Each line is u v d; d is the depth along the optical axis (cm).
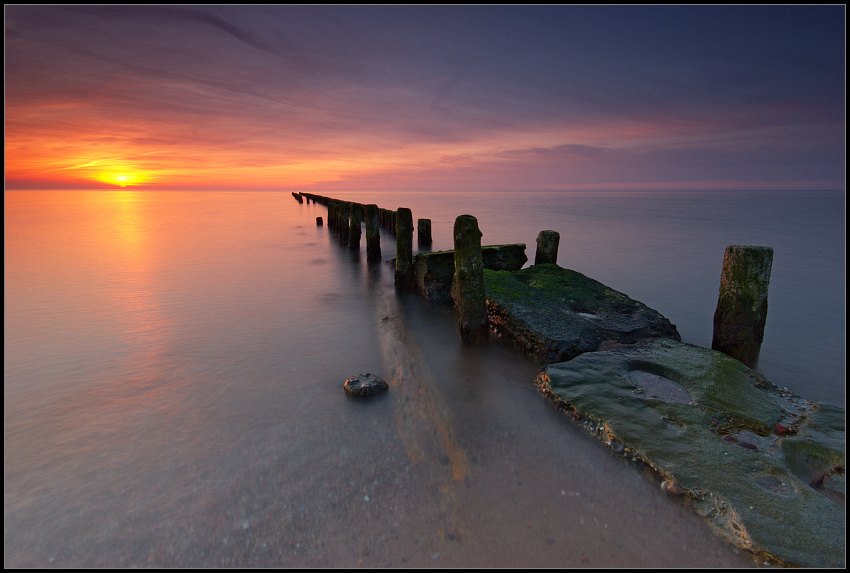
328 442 433
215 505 347
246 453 416
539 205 6569
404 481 375
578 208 5656
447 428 455
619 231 2770
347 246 1966
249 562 296
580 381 520
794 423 436
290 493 361
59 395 536
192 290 1111
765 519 311
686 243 2194
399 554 301
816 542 292
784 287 1263
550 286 873
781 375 655
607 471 383
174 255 1684
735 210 5172
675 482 352
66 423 471
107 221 3303
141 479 379
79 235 2362
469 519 332
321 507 345
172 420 477
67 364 633
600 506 343
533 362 642
